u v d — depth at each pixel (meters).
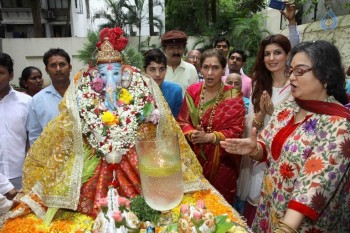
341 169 1.44
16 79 13.21
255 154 1.92
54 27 22.98
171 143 1.59
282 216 1.71
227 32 13.89
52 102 2.88
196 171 2.17
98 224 1.46
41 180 1.92
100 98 2.04
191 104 2.90
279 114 1.91
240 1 15.42
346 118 1.49
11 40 13.05
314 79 1.55
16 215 1.85
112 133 1.95
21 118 3.01
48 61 2.88
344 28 8.20
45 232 1.71
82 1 20.28
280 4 3.04
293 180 1.65
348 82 3.61
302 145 1.61
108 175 1.95
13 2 21.19
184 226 1.45
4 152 2.95
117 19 14.61
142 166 1.58
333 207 1.58
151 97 2.11
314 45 1.56
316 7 9.50
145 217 1.71
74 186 1.86
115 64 2.06
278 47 2.56
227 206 1.97
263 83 2.73
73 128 1.94
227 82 3.81
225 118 2.76
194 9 17.34
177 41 4.04
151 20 15.58
